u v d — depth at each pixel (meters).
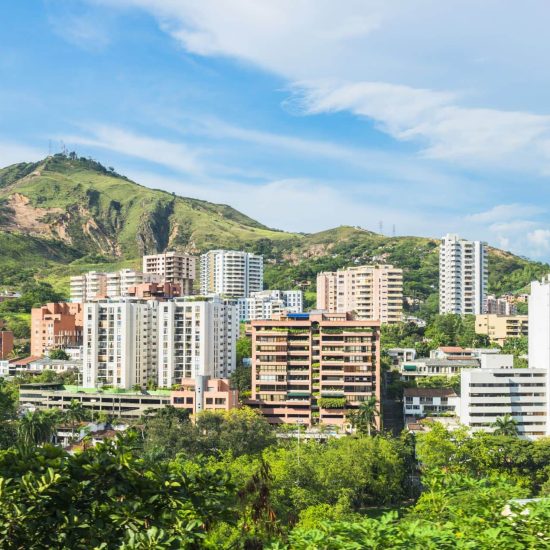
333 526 28.00
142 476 31.28
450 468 124.12
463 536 27.38
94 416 179.12
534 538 26.36
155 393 188.62
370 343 178.62
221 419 141.38
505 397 165.50
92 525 28.47
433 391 183.12
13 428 145.12
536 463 130.00
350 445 127.69
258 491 39.44
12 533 27.58
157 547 26.84
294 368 181.25
